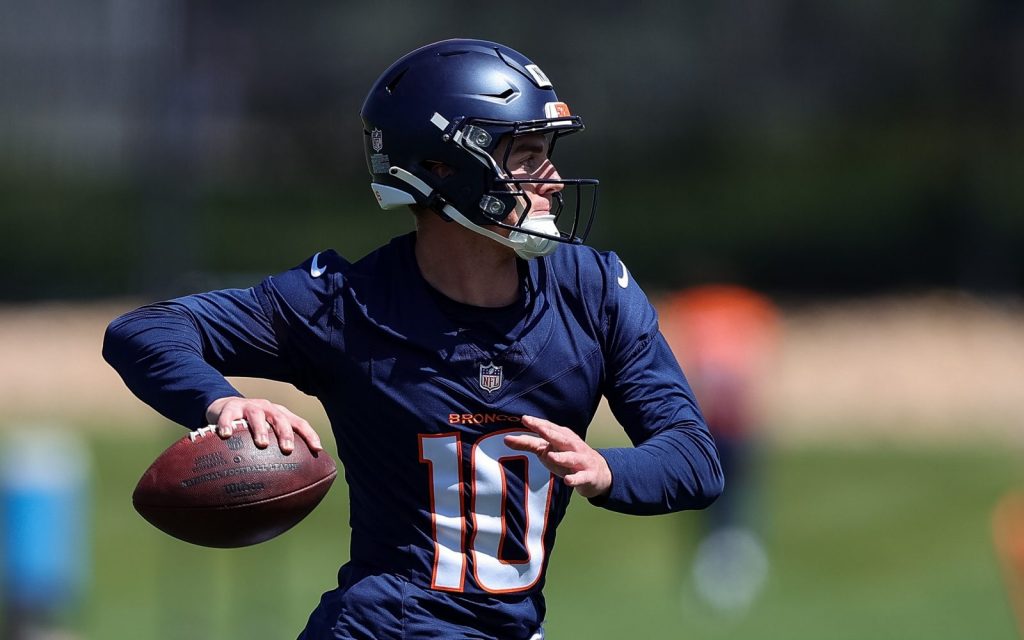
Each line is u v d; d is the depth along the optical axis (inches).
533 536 530.3
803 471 2177.7
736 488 1503.4
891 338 3390.7
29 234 3909.9
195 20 3555.6
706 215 4266.7
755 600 1507.1
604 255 554.3
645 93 4212.6
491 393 522.9
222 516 506.9
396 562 527.8
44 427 2426.2
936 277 4146.2
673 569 1652.3
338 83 4104.3
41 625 1144.2
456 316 525.7
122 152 4062.5
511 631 527.8
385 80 541.3
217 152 4020.7
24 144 4067.4
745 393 1502.2
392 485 528.1
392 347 524.7
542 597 544.4
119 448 2274.9
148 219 2288.4
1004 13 4126.5
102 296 3801.7
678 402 540.7
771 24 4256.9
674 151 4306.1
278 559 1624.0
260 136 4136.3
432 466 522.6
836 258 4165.8
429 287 530.6
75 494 1168.2
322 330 528.4
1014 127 4141.2
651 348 545.0
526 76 530.3
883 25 4237.2
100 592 1508.4
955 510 1916.8
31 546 1141.1
